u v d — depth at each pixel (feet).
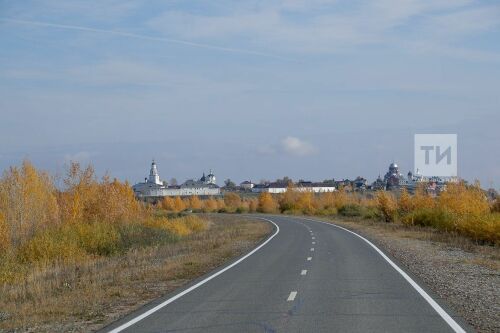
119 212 158.92
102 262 89.76
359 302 46.70
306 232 162.40
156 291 55.67
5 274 77.56
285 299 48.65
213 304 46.65
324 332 35.12
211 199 479.82
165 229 152.87
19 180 124.06
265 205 421.18
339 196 378.32
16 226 120.57
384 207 220.02
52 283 63.05
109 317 42.09
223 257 93.97
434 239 130.72
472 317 39.99
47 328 38.68
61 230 114.32
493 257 91.40
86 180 156.76
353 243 119.34
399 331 35.22
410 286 56.18
